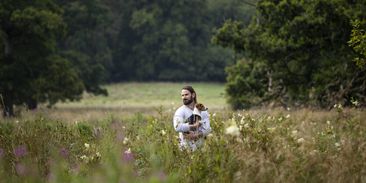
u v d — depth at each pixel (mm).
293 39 62938
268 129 17797
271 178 14617
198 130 19312
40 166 16969
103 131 26500
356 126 25406
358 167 16375
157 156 17219
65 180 14344
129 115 51750
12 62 100125
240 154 15109
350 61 59750
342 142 19422
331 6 58438
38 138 20500
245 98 77875
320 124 31047
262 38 66188
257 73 77688
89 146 21578
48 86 102500
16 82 100500
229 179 14469
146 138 22094
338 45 60438
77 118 47906
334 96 60469
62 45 189000
